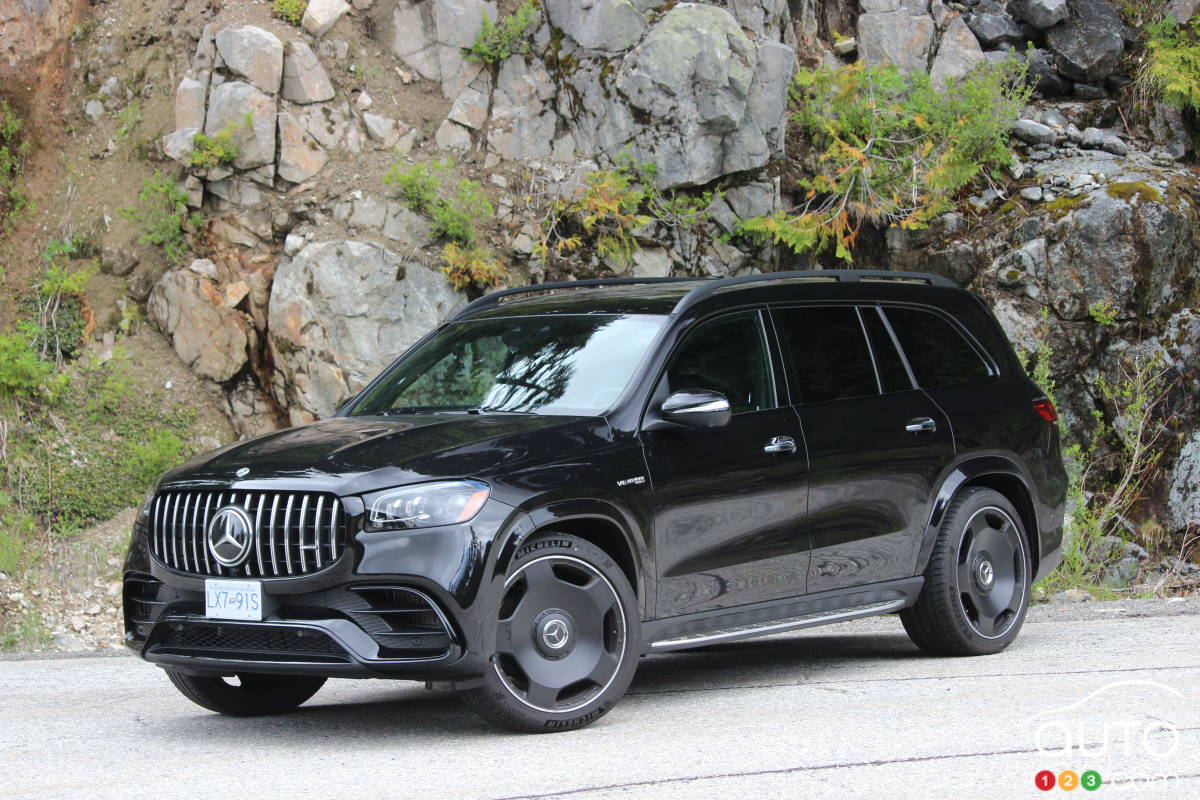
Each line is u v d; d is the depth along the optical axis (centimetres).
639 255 1584
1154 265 1606
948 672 704
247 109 1487
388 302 1440
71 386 1400
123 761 527
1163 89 1862
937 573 745
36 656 927
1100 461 1575
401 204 1490
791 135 1730
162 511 581
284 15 1582
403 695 715
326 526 536
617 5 1612
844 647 860
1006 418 792
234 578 549
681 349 649
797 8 1848
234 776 491
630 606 580
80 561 1258
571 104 1623
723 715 591
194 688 627
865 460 703
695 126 1591
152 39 1627
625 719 592
